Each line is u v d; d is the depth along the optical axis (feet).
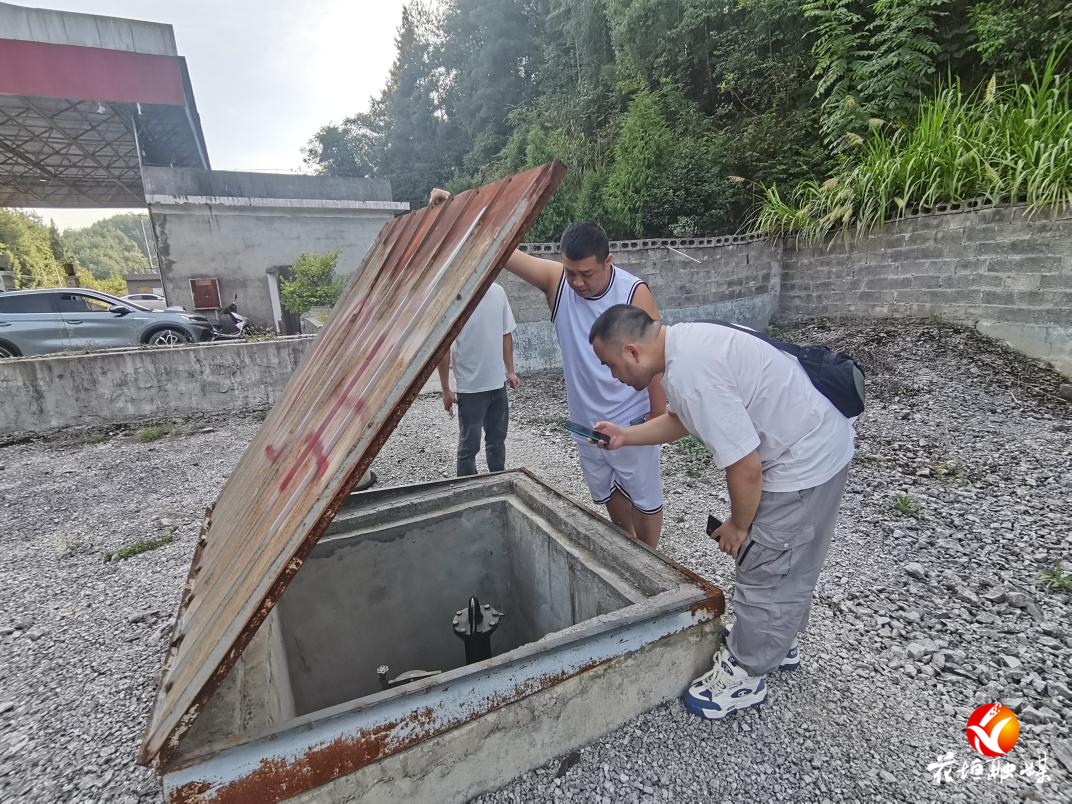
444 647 8.03
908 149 21.24
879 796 4.85
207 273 40.40
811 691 6.11
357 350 5.58
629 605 5.57
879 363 18.39
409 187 77.97
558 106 46.60
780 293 26.53
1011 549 8.86
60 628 8.12
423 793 4.40
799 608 5.18
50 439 17.89
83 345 25.67
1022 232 17.33
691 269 24.47
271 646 5.51
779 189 26.94
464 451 10.78
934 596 7.84
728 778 5.00
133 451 16.67
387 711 4.05
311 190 42.32
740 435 4.65
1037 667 6.38
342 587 7.13
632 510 8.19
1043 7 20.27
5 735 6.11
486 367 10.32
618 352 5.17
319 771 3.86
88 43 33.50
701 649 5.71
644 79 36.14
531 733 4.85
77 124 42.57
